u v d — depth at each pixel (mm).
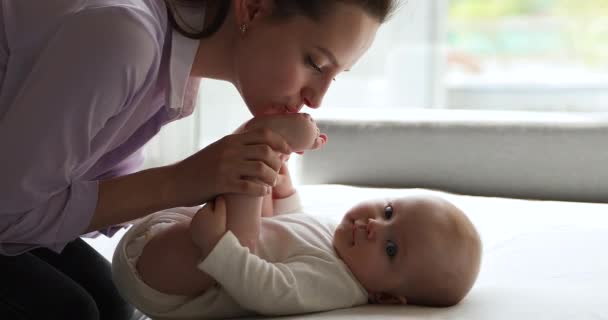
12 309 964
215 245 947
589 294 1026
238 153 958
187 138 2152
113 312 1188
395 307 1040
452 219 1078
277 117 1023
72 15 893
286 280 979
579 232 1424
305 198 1746
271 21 995
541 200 1929
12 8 940
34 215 925
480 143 2008
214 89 2260
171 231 1034
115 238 1516
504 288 1081
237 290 955
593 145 1928
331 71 1019
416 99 2709
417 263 1052
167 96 1030
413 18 2672
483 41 3367
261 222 1106
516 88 3236
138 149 1204
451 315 952
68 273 1191
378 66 2639
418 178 2066
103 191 948
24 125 872
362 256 1074
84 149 904
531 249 1305
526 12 3373
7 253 961
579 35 3322
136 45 891
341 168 2119
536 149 1968
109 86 883
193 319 1034
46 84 873
